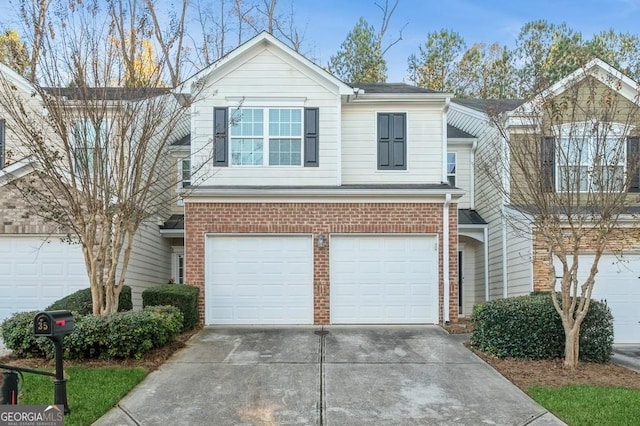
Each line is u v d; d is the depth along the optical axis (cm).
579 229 969
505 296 1538
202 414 713
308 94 1441
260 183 1412
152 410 723
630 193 1383
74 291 1312
